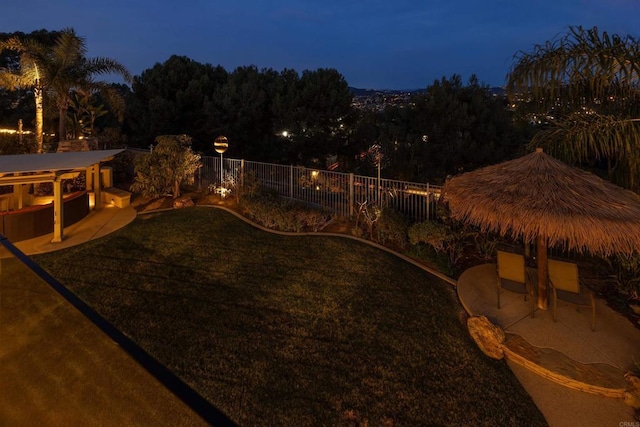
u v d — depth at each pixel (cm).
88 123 2267
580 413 436
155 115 2075
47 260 799
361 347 535
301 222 1025
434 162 1605
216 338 543
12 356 200
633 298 656
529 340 548
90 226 1055
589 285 710
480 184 623
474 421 418
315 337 554
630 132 679
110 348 175
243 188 1262
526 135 1513
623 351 521
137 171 1339
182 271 764
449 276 762
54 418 180
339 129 2050
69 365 184
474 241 870
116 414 165
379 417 416
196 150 2186
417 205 957
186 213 1184
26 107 2720
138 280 721
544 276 612
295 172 1273
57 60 1694
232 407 418
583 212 495
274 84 2139
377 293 682
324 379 469
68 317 193
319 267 786
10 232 893
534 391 472
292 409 420
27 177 870
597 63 695
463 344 552
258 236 982
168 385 156
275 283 718
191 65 2292
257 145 2119
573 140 718
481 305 643
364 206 1011
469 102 1603
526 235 531
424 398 446
